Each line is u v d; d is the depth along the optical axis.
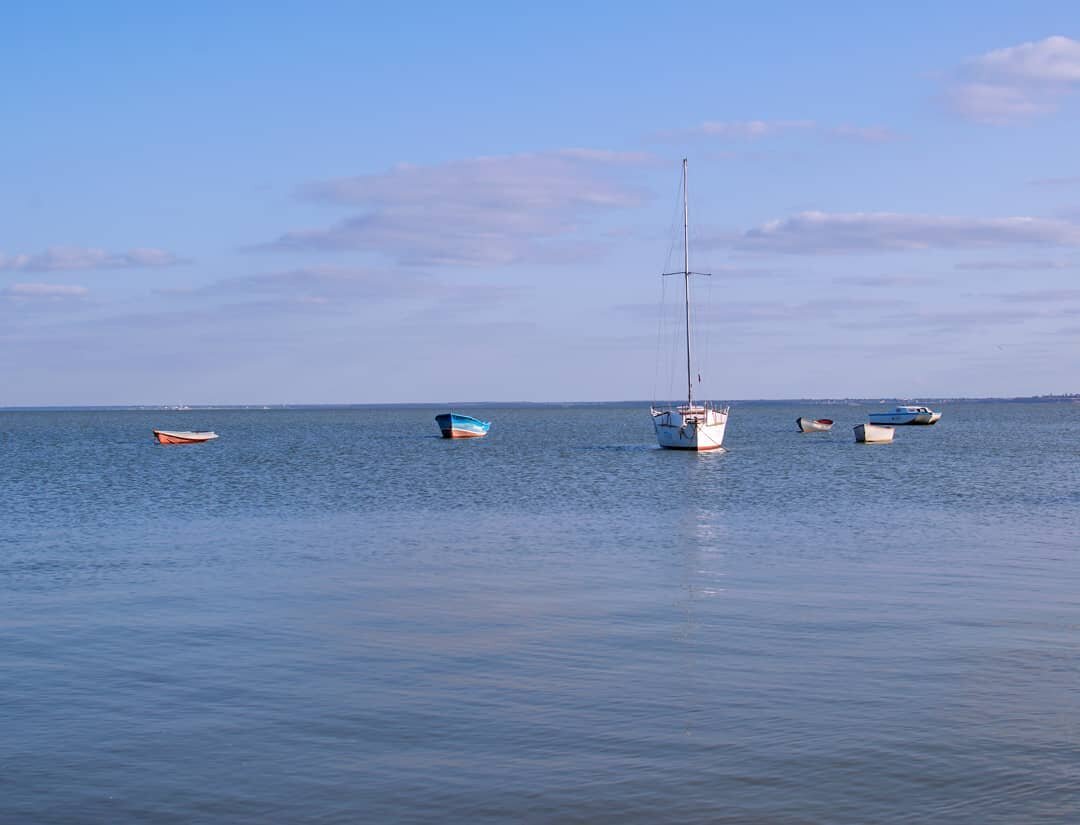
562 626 23.64
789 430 169.00
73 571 31.31
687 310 94.12
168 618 24.70
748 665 20.14
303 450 110.94
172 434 126.31
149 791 14.38
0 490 60.91
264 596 27.34
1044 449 104.12
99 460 93.19
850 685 18.73
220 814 13.66
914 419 169.62
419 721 17.05
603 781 14.51
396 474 73.19
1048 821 13.17
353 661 20.77
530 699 18.14
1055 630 22.83
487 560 33.16
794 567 31.31
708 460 87.31
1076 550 34.38
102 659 21.03
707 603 26.02
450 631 23.25
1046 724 16.56
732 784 14.34
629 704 17.78
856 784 14.30
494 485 63.06
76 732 16.64
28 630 23.50
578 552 34.75
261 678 19.61
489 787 14.35
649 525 42.09
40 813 13.73
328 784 14.53
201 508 49.81
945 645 21.56
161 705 18.00
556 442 127.56
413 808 13.76
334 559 33.53
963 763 14.98
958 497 53.50
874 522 42.53
